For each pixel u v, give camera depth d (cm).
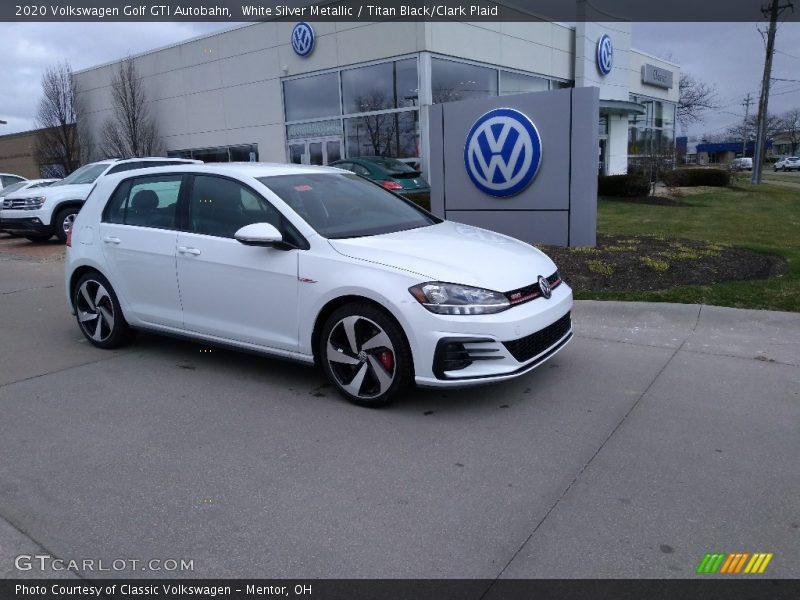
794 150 10269
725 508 312
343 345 443
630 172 2111
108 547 291
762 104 2934
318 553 284
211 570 274
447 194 1015
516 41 2127
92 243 577
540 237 941
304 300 446
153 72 2561
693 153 9562
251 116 2280
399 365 415
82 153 2927
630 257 812
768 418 412
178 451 384
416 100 1811
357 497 328
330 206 496
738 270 762
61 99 2861
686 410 427
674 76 3519
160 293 533
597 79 2603
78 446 394
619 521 303
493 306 404
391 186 1411
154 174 549
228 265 482
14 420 436
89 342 613
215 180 508
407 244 447
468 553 282
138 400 467
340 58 1969
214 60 2342
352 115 1983
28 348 605
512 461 362
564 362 526
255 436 402
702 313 612
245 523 308
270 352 479
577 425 407
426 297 401
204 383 498
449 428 407
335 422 420
